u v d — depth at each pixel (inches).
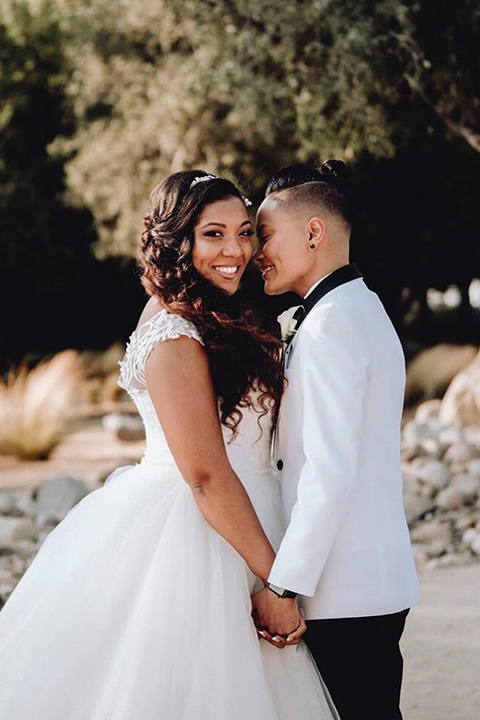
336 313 100.0
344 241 106.3
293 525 96.6
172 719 96.9
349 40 316.8
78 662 99.9
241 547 99.3
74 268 737.0
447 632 186.5
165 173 494.6
